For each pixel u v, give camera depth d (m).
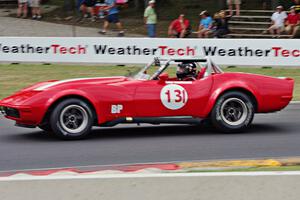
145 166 27.39
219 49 72.75
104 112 34.25
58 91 33.69
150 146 32.75
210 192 20.03
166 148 32.16
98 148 32.22
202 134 36.44
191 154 30.56
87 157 29.92
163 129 38.66
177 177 20.69
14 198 19.86
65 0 114.88
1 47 75.94
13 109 34.03
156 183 20.45
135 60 73.88
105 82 35.00
